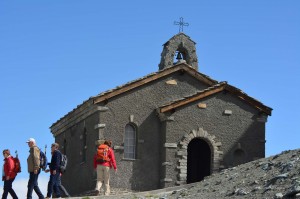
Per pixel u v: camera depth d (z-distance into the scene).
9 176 26.55
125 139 38.09
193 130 38.50
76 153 40.81
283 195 20.80
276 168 25.44
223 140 39.00
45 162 26.41
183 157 37.94
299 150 27.64
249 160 39.34
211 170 38.53
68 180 41.81
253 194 22.30
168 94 39.47
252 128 39.75
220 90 39.25
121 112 38.12
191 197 24.61
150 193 29.80
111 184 37.06
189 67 39.97
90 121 38.84
